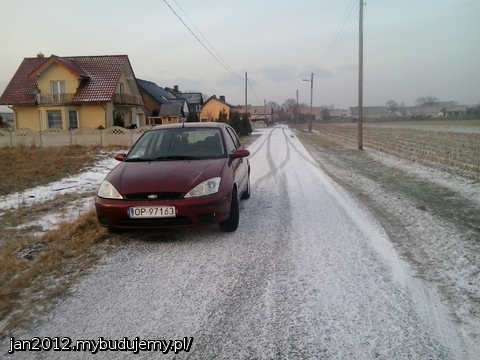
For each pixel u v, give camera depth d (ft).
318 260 13.92
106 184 16.46
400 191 27.09
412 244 15.49
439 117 292.81
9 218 20.79
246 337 9.14
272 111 374.63
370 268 13.08
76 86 103.71
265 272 12.93
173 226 15.46
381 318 9.80
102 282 12.38
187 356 8.50
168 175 16.35
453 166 39.22
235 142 23.49
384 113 419.74
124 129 75.82
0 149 64.59
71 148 67.21
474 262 13.43
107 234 17.17
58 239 16.69
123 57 112.68
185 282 12.27
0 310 10.69
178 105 151.43
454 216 19.77
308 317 9.96
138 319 10.08
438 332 9.14
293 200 24.38
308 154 59.41
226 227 17.42
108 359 8.47
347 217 19.89
